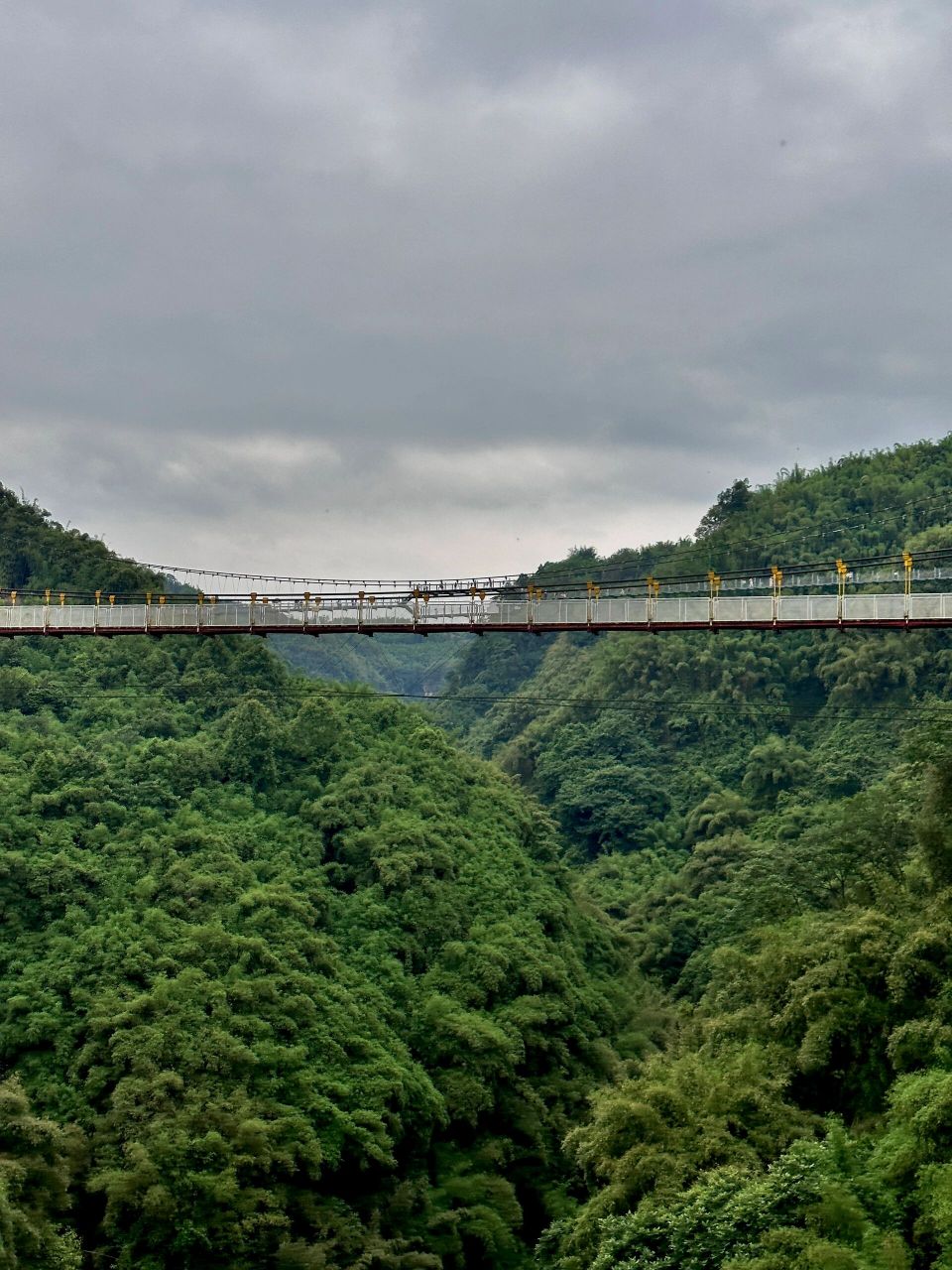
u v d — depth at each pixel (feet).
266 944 178.40
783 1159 104.06
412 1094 167.53
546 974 201.77
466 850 229.04
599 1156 119.65
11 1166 126.52
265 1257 141.90
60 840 190.70
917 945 118.21
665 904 274.16
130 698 248.73
